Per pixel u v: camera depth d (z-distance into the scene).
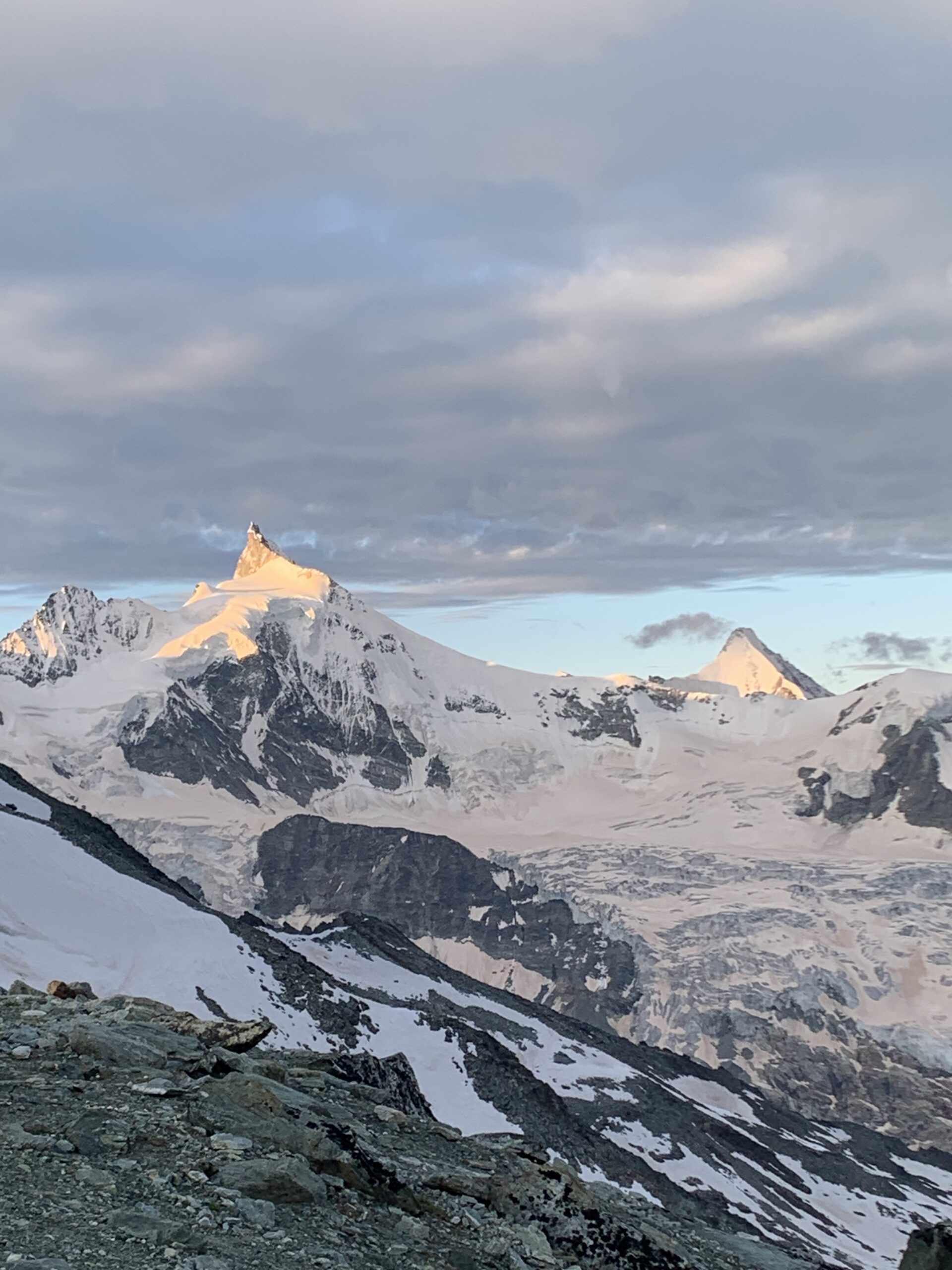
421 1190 23.45
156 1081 23.61
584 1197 24.70
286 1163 20.75
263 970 110.50
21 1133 20.05
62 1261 15.87
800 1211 128.50
